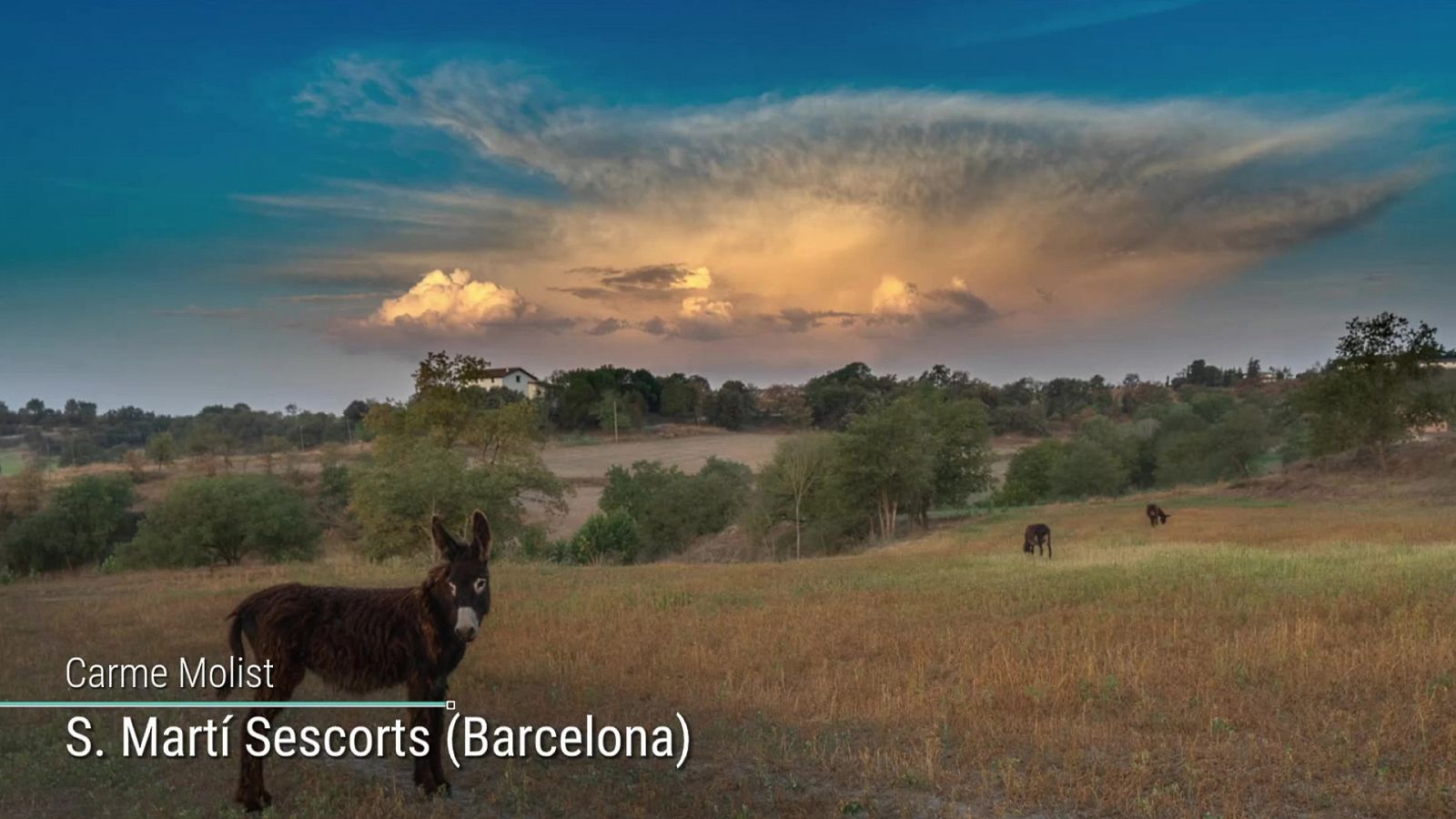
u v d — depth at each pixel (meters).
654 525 76.25
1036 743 8.51
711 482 78.56
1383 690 9.44
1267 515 47.34
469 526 7.73
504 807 7.48
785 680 11.69
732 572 27.38
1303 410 60.72
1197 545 32.28
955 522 64.25
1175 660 11.36
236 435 169.25
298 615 7.79
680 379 177.50
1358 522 39.62
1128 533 42.53
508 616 17.33
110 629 16.52
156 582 27.47
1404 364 55.47
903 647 13.45
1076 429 162.50
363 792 7.78
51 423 187.62
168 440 123.62
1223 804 6.89
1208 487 64.06
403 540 40.56
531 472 45.31
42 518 69.38
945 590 19.72
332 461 107.19
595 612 17.88
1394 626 12.39
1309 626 12.60
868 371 189.88
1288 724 8.54
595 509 89.88
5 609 20.05
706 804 7.34
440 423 60.94
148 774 8.16
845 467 63.47
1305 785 7.14
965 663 11.88
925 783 7.68
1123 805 6.98
